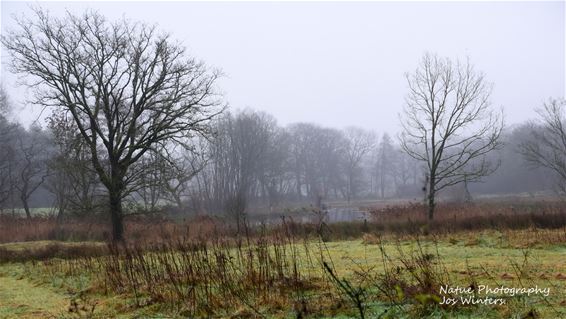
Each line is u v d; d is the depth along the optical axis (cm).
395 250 1423
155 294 842
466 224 2039
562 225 1931
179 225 2716
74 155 2872
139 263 1095
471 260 1110
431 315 604
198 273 893
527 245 1372
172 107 2708
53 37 2494
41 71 2466
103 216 2928
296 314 661
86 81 2603
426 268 753
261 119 6669
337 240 1941
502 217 2048
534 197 5619
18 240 2680
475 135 2427
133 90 2667
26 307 945
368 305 654
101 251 1794
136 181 2734
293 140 9044
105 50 2577
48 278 1315
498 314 608
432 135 2433
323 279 865
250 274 858
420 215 2525
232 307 727
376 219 2655
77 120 2553
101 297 969
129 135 2661
